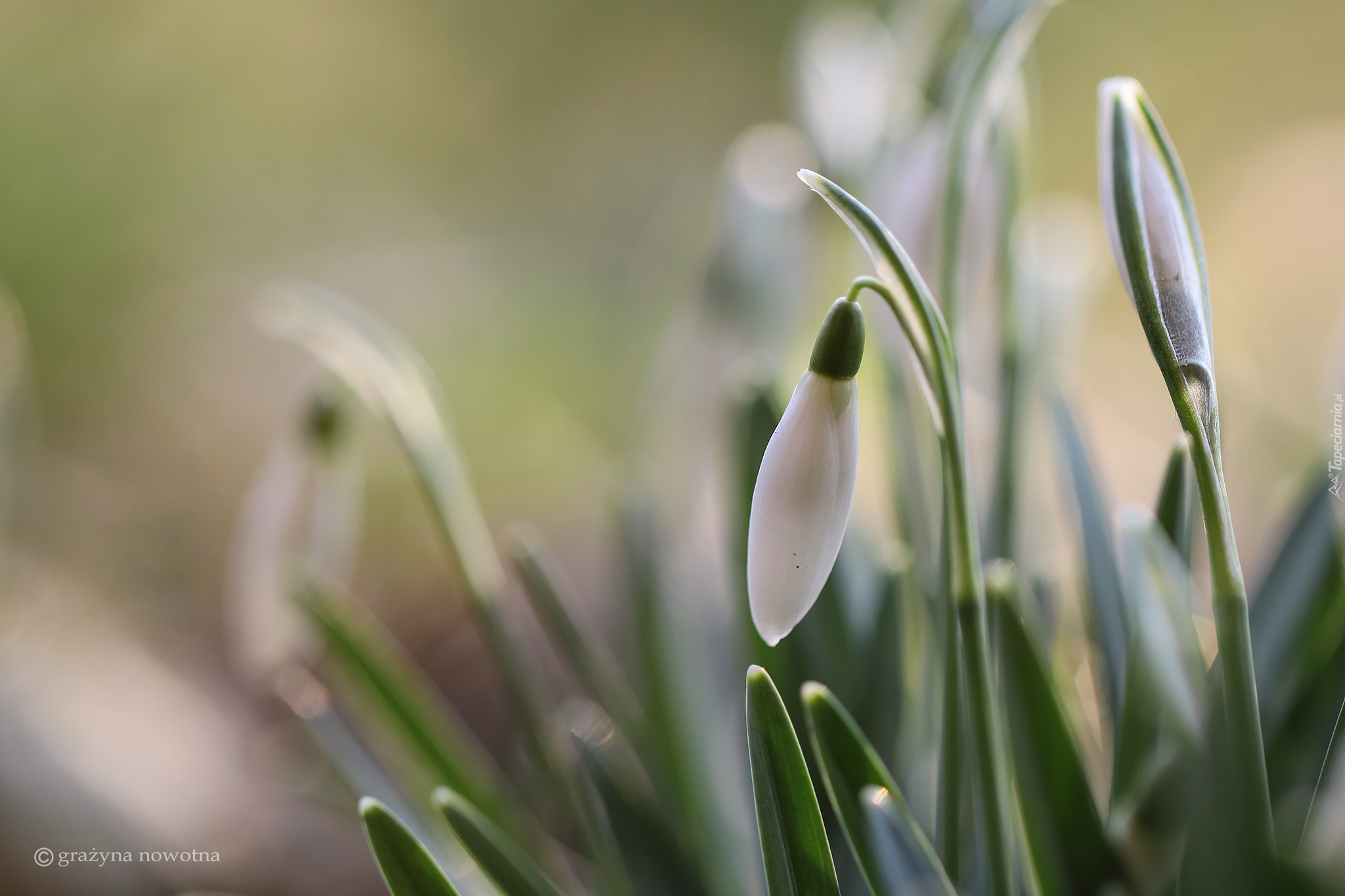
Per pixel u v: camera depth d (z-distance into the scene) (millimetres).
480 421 1103
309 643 316
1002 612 252
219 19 1354
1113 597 275
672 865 280
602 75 1695
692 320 356
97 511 905
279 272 1300
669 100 1668
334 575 296
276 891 522
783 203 325
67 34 1196
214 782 566
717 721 334
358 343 279
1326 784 247
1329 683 260
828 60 304
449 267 1360
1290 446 594
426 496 281
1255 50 1445
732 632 311
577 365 1163
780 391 310
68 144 1148
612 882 283
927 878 243
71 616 703
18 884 499
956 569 238
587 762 282
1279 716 263
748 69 1650
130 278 1151
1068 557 456
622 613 327
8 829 509
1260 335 858
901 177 276
